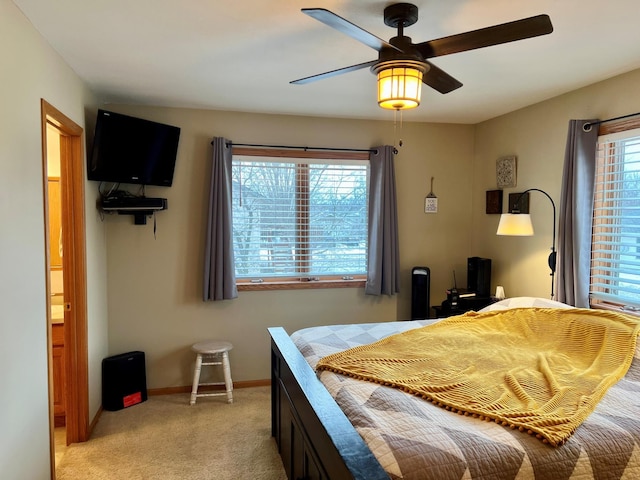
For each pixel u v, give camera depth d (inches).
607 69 109.5
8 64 72.6
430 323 119.0
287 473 97.8
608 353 88.7
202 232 151.3
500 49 96.5
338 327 115.6
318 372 86.8
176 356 151.6
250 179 156.8
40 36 87.4
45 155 89.1
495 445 57.4
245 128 153.5
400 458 54.9
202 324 153.2
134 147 132.1
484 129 167.9
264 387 156.9
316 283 161.8
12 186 73.7
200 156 149.9
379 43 67.9
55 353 124.3
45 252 88.5
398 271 165.0
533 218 142.8
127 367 138.6
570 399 69.9
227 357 144.1
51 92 93.9
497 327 111.0
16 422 74.8
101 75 114.3
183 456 109.5
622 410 67.8
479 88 125.3
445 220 173.5
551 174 135.0
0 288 68.9
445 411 66.6
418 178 169.9
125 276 146.4
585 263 117.7
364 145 164.2
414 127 168.7
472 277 161.0
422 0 73.9
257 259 159.2
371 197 163.2
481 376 79.7
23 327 78.0
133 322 147.9
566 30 86.4
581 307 118.1
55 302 140.2
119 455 109.9
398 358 88.3
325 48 95.9
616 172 116.0
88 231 123.0
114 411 135.5
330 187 163.8
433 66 77.6
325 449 62.2
